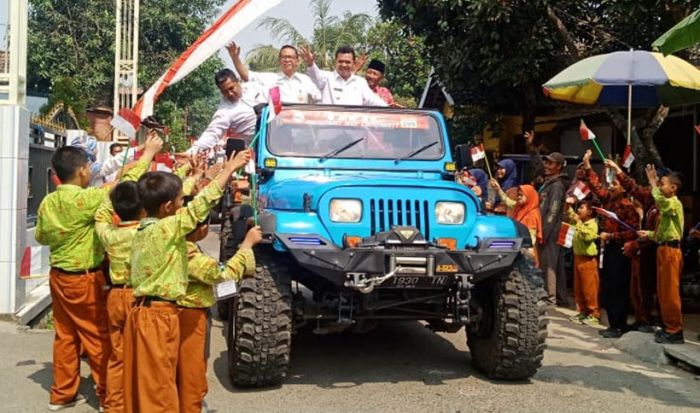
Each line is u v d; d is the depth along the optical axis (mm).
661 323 7227
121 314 4410
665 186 6781
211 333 7223
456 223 5297
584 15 11414
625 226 7312
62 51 20562
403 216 5227
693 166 11172
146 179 4008
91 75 20719
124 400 3963
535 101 12352
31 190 8617
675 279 6805
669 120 11633
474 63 11516
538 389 5461
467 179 8344
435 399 5164
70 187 4816
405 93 20953
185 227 3840
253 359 5047
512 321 5328
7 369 5664
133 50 15758
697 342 7031
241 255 4109
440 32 12109
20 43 7262
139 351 3855
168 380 3885
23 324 7074
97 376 4832
